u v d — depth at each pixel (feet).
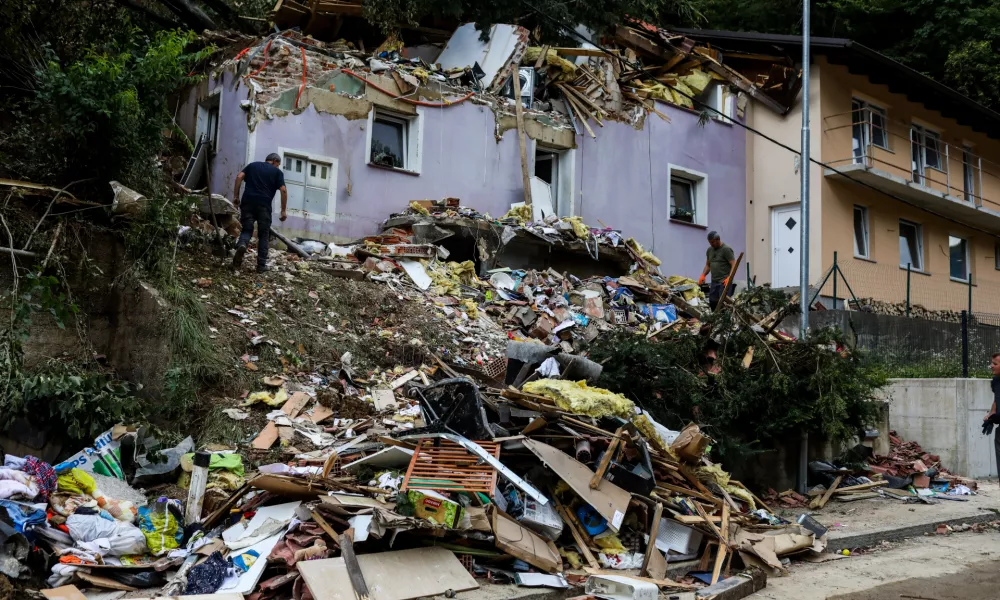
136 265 26.32
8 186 24.72
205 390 24.82
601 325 39.70
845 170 59.47
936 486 34.53
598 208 53.57
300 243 39.65
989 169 77.30
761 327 33.40
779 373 30.17
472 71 49.88
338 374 27.89
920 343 49.83
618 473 20.98
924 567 22.38
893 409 40.47
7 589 14.96
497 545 18.08
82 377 22.86
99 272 26.17
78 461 20.29
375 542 17.60
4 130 28.99
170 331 24.79
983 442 38.63
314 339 29.07
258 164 32.53
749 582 19.74
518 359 27.17
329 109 42.80
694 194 60.39
